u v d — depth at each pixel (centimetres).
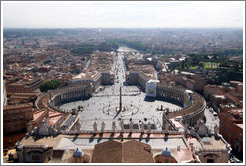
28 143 10825
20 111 15375
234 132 16025
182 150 10281
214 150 10256
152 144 10806
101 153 9138
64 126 14750
